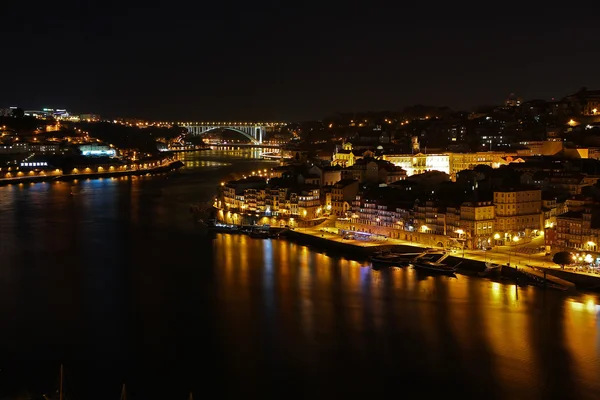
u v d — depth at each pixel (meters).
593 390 145.62
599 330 177.25
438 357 163.25
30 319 192.75
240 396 146.00
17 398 144.62
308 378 153.75
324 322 187.75
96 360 164.75
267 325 186.12
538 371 154.88
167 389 149.25
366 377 154.00
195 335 179.75
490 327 180.50
